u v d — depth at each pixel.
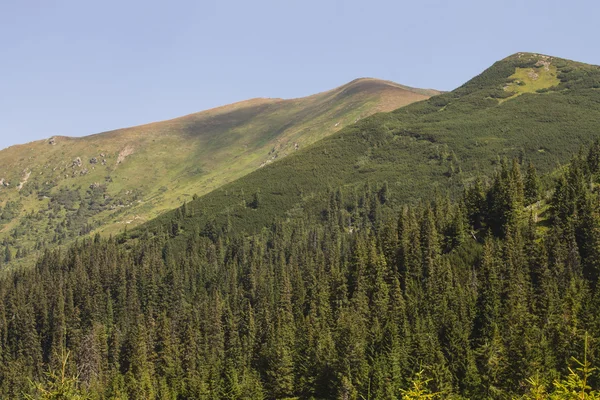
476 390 87.06
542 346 85.56
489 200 144.12
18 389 148.38
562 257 112.50
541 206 143.12
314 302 135.50
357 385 97.62
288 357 113.88
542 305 98.25
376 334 105.69
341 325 112.88
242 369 122.50
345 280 135.62
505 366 85.62
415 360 94.50
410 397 42.62
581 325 86.69
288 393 112.19
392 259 136.00
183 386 122.38
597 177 139.62
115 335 157.62
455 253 134.00
